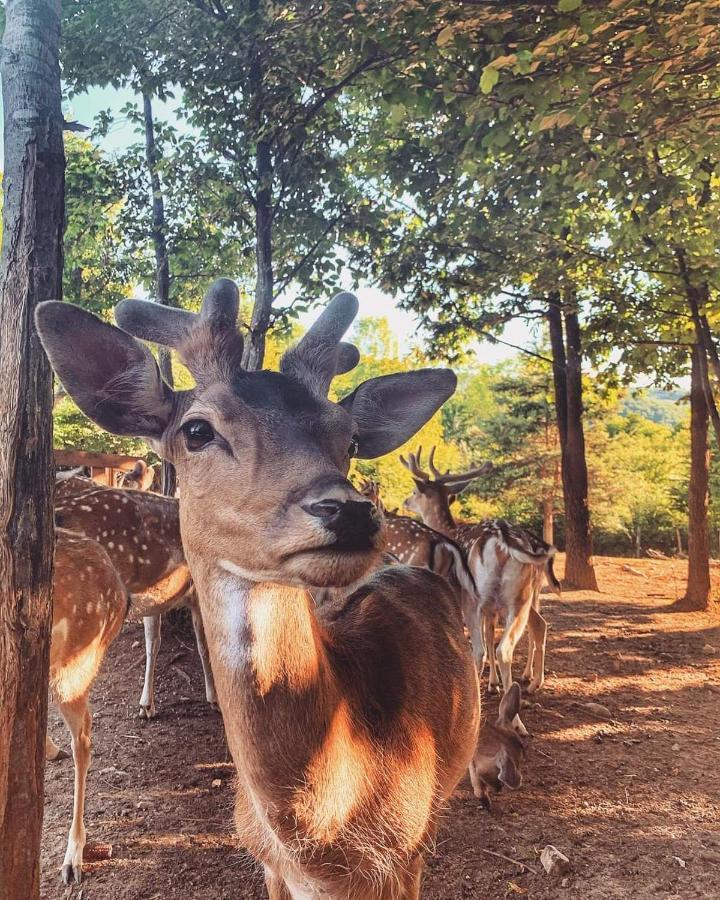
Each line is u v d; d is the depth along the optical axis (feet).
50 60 6.98
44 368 6.72
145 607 14.85
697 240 20.67
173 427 5.83
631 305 29.89
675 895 9.43
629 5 10.12
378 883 5.64
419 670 6.45
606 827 11.19
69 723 10.09
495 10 11.63
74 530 13.92
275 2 14.84
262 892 9.35
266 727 4.85
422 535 18.57
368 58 14.93
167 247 21.98
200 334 5.65
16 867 6.46
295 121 17.28
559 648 22.44
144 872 9.71
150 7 15.62
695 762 13.73
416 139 21.39
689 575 30.27
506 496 58.08
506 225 25.00
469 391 114.52
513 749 11.91
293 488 4.64
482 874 9.86
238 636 4.93
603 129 14.78
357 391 7.16
